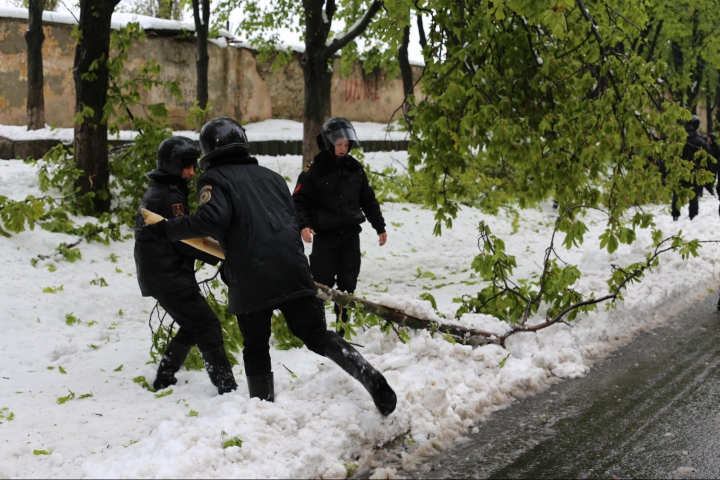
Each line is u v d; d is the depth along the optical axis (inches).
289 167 528.7
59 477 120.6
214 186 143.5
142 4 878.4
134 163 382.6
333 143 213.8
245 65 741.3
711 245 342.3
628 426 152.9
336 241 220.7
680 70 906.1
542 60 257.4
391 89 912.9
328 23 489.1
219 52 708.7
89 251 327.3
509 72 262.7
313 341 145.7
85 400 167.2
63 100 609.3
